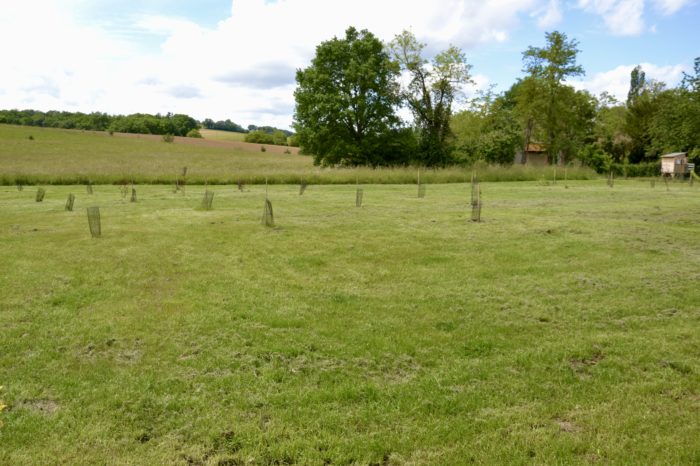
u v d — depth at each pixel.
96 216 11.83
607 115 59.31
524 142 55.44
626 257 10.12
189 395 4.76
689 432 4.12
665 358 5.56
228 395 4.75
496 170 37.41
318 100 46.53
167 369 5.31
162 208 17.36
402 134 51.06
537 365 5.43
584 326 6.61
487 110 54.41
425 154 51.00
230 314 6.92
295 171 36.34
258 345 5.91
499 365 5.46
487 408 4.55
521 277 8.86
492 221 14.28
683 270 9.16
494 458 3.82
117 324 6.52
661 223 14.20
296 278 8.81
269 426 4.25
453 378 5.13
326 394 4.76
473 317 6.95
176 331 6.32
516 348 5.93
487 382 5.05
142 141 90.56
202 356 5.61
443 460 3.81
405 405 4.60
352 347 5.91
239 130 131.75
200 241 11.53
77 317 6.77
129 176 30.94
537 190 26.20
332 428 4.23
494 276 8.96
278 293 7.91
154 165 47.78
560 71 50.81
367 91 48.56
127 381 5.04
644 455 3.83
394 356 5.70
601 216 15.54
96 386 4.95
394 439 4.07
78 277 8.57
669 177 41.00
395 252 10.68
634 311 7.12
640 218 15.20
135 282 8.38
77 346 5.88
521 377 5.16
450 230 12.95
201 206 17.19
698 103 22.53
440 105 51.72
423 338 6.20
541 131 55.62
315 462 3.78
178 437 4.09
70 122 112.50
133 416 4.39
